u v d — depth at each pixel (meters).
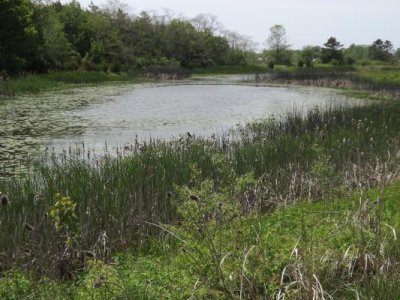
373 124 16.86
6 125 20.23
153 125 21.27
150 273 5.93
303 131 16.61
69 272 6.83
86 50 62.72
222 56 92.75
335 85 47.75
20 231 7.27
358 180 10.77
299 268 5.31
